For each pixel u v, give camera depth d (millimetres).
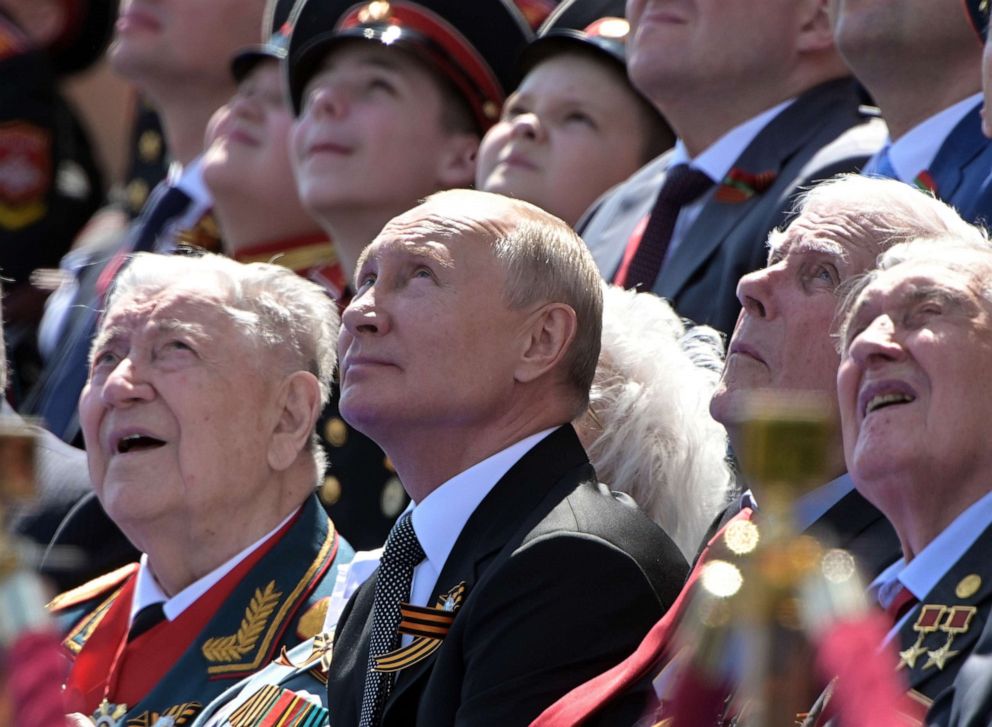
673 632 11289
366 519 18688
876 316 10836
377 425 12922
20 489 6176
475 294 12945
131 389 15102
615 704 11273
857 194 12633
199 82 24531
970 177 15500
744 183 16984
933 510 10500
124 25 24641
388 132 20469
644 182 18891
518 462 12883
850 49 16078
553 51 20109
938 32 15711
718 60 17531
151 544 15289
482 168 20109
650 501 14531
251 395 15281
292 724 13562
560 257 13195
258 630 14859
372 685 12547
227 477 15125
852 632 6055
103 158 32562
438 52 20688
